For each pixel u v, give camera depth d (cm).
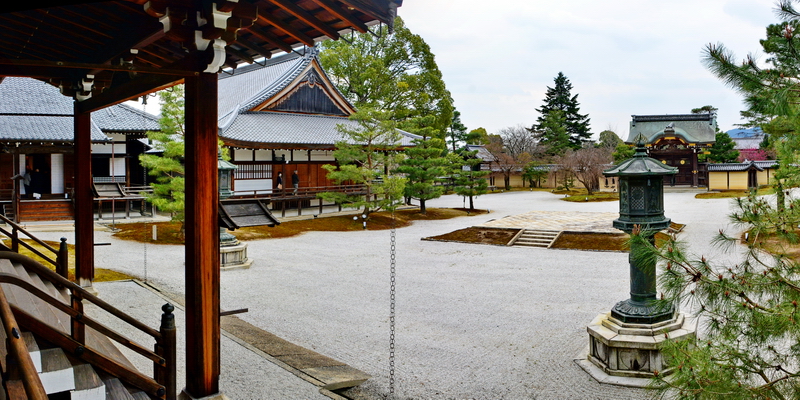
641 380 678
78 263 898
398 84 3847
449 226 2592
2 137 1902
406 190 2928
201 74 472
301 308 1060
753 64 381
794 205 383
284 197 2630
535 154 5322
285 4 500
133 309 902
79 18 608
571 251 1811
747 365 351
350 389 655
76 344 388
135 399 394
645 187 711
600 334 713
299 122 3038
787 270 369
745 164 4059
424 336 889
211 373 481
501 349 823
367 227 2528
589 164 4022
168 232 1972
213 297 481
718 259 1448
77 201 894
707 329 384
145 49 701
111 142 2277
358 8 486
